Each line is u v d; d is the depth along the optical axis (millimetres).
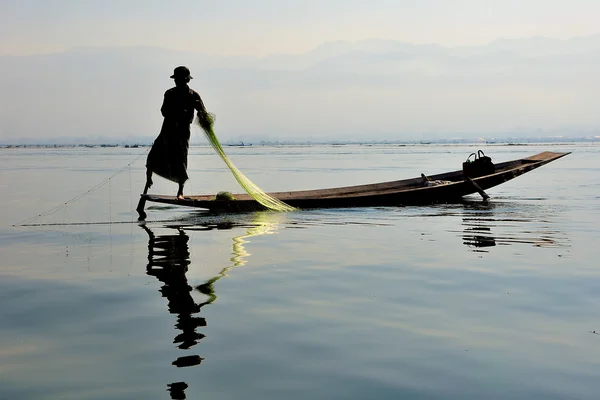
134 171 42688
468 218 15203
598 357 5234
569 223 13961
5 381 4777
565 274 8453
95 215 16531
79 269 9094
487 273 8578
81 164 56062
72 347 5547
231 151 124125
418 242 11477
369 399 4449
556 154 22406
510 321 6273
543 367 5023
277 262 9562
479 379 4789
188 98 15219
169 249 10852
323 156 81688
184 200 15742
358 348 5488
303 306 6898
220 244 11398
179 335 5871
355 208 17797
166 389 4621
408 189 19578
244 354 5344
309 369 5008
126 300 7211
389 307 6836
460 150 113812
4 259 9930
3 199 21281
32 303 7102
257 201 16719
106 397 4484
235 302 7082
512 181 28891
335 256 10062
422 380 4781
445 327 6086
